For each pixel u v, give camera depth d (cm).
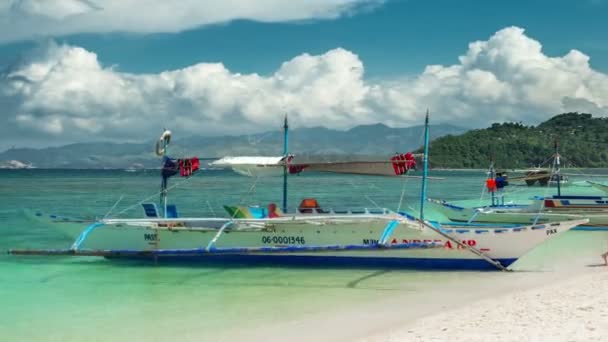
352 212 2095
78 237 2089
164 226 2083
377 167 1955
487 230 1875
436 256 1912
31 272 1961
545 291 1494
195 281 1806
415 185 9962
